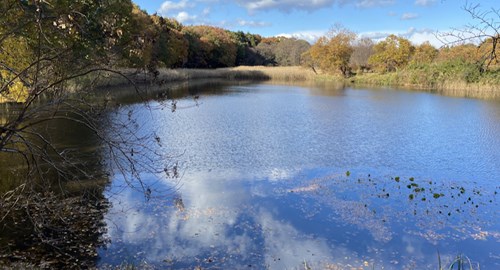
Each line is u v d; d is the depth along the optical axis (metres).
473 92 40.16
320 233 7.53
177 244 6.96
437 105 28.73
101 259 6.38
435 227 7.88
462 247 7.09
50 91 5.70
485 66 5.46
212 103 28.41
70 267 6.08
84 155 12.23
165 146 14.46
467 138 16.95
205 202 8.99
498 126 20.03
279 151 14.15
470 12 4.59
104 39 5.09
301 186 10.29
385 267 6.39
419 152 14.36
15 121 4.94
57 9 4.83
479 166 12.66
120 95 29.08
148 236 7.21
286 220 8.09
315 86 48.44
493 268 6.41
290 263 6.43
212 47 75.69
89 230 7.34
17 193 8.55
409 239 7.37
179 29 68.56
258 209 8.65
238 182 10.53
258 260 6.49
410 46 60.62
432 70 47.53
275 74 66.88
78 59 5.21
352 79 57.47
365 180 10.89
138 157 12.51
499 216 8.48
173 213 8.29
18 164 10.81
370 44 67.56
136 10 37.91
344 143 15.68
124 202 8.76
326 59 62.75
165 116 21.31
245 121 20.56
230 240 7.16
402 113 24.55
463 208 8.90
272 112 24.16
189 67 72.44
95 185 9.68
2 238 6.78
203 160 12.70
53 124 16.78
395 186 10.41
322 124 20.06
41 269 5.74
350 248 6.98
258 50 91.75
